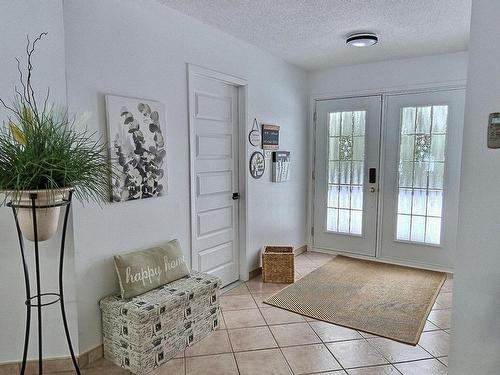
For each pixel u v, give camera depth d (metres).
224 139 3.28
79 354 2.14
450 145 3.77
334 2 2.45
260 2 2.45
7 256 1.98
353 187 4.38
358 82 4.20
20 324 2.04
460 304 1.65
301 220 4.61
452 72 3.68
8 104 1.87
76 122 1.83
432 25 2.88
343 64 4.18
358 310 2.96
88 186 1.73
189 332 2.38
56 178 1.55
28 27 1.88
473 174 1.56
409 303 3.10
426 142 3.90
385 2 2.45
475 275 1.58
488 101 1.49
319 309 2.98
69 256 2.07
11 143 1.51
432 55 3.75
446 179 3.82
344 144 4.39
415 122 3.94
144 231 2.50
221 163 3.27
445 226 3.87
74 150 1.62
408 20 2.78
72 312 2.11
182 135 2.75
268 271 3.56
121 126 2.27
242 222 3.54
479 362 1.61
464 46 3.44
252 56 3.46
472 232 1.58
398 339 2.50
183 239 2.83
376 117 4.14
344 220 4.49
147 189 2.48
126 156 2.32
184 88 2.74
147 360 2.10
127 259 2.27
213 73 2.98
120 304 2.15
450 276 3.79
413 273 3.87
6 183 1.46
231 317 2.83
